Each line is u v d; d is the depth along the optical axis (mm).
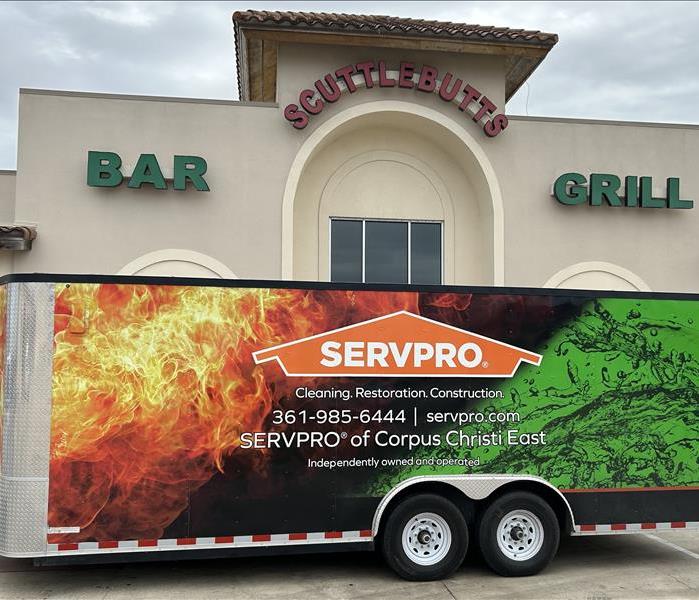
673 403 7727
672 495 7641
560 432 7500
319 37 13562
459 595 6777
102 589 6922
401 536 7145
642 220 14922
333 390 7129
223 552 6824
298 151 13711
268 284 7098
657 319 7793
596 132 14789
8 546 6473
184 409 6836
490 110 14359
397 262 14930
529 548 7422
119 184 13102
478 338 7441
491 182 14328
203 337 6930
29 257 12820
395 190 14945
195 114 13438
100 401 6695
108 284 6797
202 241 13328
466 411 7348
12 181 16047
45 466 6555
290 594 6777
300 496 6996
